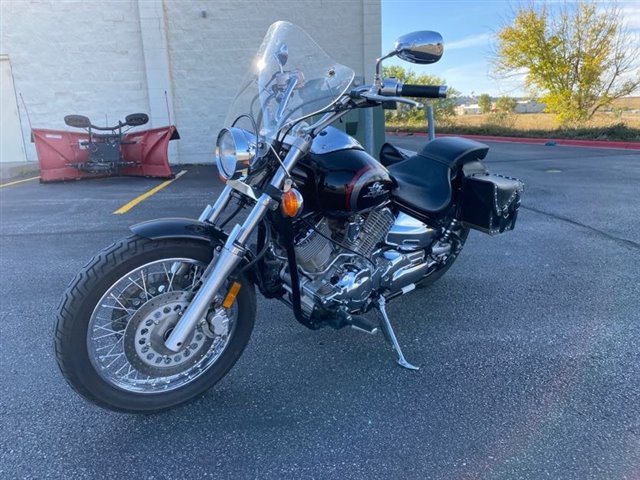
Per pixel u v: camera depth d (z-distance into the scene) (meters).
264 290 2.54
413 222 2.88
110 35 11.33
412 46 2.22
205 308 2.19
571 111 18.88
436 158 3.25
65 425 2.32
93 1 11.12
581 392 2.54
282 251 2.54
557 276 4.10
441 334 3.18
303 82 2.46
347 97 2.38
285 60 2.50
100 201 7.14
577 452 2.12
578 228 5.46
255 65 2.59
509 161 11.39
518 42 19.42
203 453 2.14
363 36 11.44
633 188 7.63
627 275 4.09
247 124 2.49
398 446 2.17
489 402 2.48
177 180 9.17
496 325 3.28
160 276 2.32
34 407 2.45
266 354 2.96
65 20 11.16
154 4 11.13
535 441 2.19
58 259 4.60
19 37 11.16
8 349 3.00
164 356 2.35
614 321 3.30
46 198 7.45
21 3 11.00
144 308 2.25
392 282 2.81
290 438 2.23
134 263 2.17
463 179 3.24
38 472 2.02
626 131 15.42
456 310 3.51
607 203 6.63
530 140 17.28
